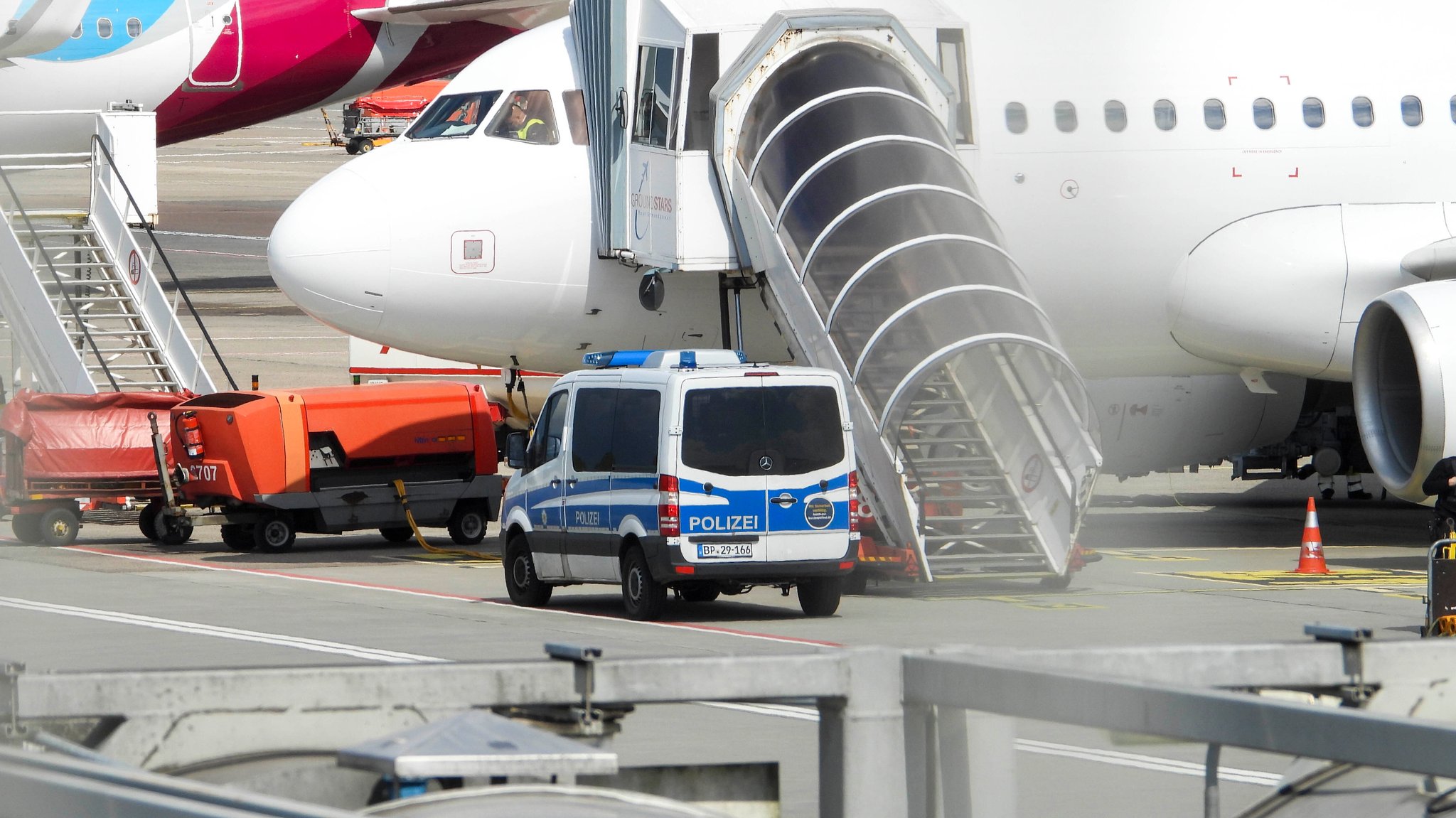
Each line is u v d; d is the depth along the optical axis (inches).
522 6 4911.4
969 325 2684.5
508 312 2989.7
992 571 2581.2
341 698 501.0
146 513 3368.6
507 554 2568.9
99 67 5580.7
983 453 2731.3
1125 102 3026.6
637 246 2901.1
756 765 550.0
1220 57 3100.4
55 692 484.4
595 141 2955.2
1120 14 3043.8
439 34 6333.7
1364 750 431.8
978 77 2977.4
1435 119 3159.5
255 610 2402.8
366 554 3216.0
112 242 3949.3
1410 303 2701.8
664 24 2839.6
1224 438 3538.4
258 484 3115.2
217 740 504.1
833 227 2669.8
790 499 2294.5
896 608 2455.7
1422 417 2674.7
